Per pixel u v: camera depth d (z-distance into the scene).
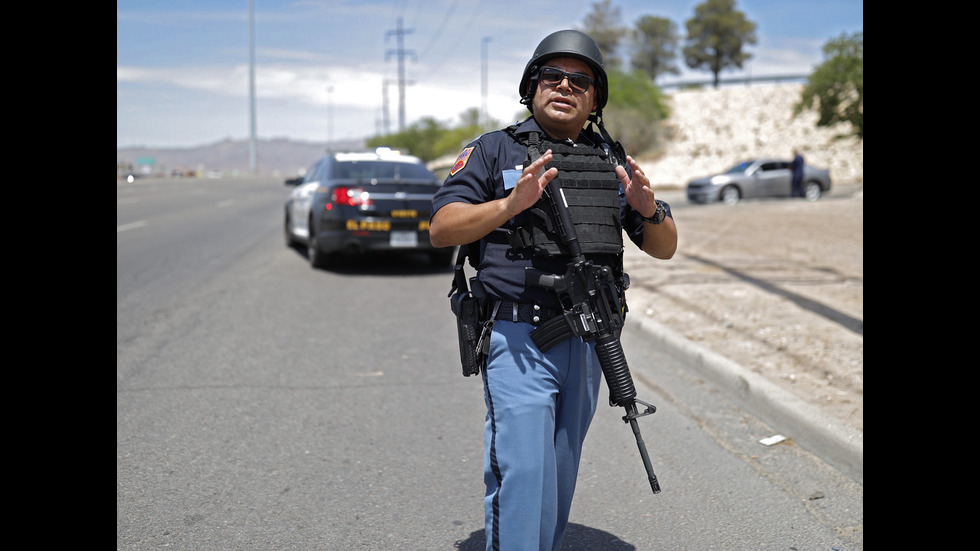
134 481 3.80
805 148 44.44
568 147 2.51
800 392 4.98
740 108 51.50
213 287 9.27
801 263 10.60
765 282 9.08
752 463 4.19
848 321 6.99
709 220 17.25
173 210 21.59
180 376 5.60
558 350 2.47
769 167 25.25
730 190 24.92
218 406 4.97
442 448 4.33
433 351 6.46
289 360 6.11
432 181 10.85
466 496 3.72
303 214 11.73
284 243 13.88
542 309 2.46
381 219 10.21
